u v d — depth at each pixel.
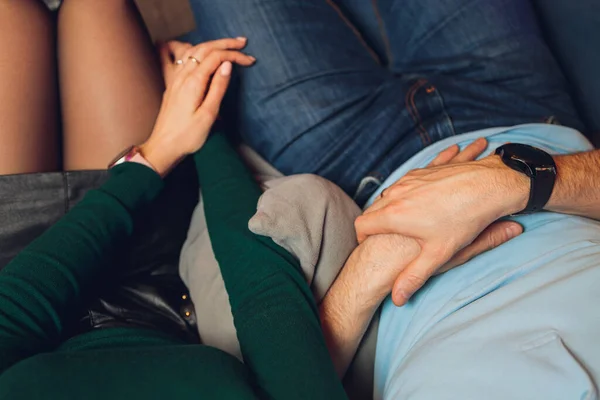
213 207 0.92
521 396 0.61
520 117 1.05
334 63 1.10
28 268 0.76
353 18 1.29
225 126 1.15
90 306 0.88
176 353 0.60
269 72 1.08
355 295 0.82
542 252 0.78
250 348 0.68
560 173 0.80
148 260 1.00
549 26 1.21
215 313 0.87
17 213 0.94
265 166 1.11
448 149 0.95
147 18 1.54
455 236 0.77
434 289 0.82
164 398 0.55
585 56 1.13
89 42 1.08
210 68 1.02
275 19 1.08
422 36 1.16
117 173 0.97
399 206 0.79
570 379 0.60
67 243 0.81
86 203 0.90
